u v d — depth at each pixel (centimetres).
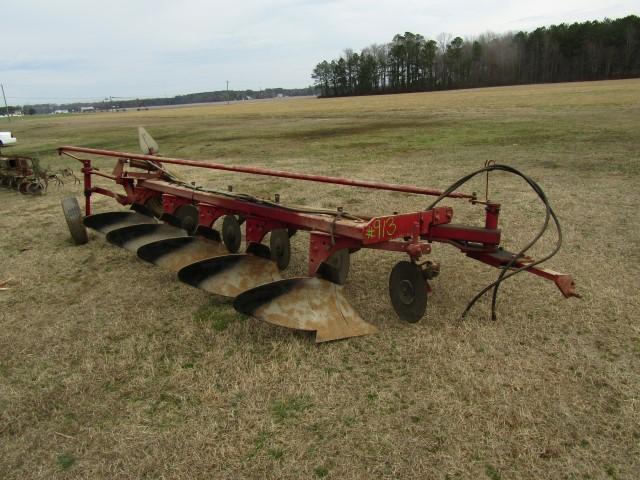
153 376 332
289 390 309
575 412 280
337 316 380
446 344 354
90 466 256
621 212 687
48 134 3222
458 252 557
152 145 675
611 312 397
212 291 438
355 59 10975
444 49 10994
